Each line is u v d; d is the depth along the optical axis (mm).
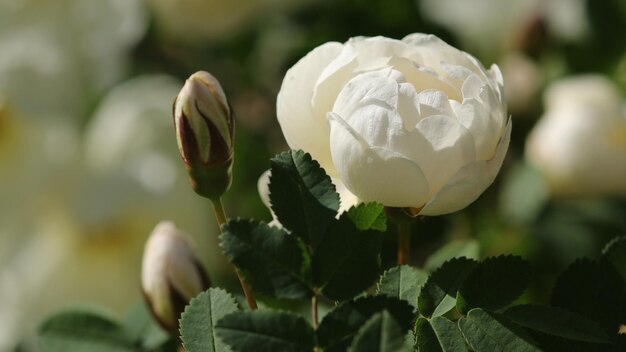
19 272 778
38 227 784
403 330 514
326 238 528
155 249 603
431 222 765
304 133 561
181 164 779
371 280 527
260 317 514
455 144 540
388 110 540
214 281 756
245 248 525
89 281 777
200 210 774
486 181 543
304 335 514
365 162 541
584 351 542
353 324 515
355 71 554
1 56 812
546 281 773
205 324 539
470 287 532
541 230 783
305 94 560
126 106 790
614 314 550
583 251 780
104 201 765
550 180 811
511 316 532
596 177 803
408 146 540
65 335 619
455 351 525
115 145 779
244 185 823
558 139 804
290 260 526
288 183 532
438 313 532
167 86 816
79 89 820
